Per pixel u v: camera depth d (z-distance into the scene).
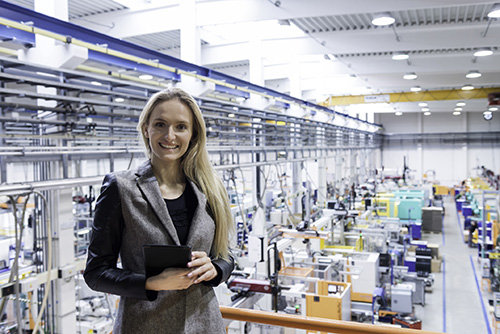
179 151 1.01
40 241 3.49
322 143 10.12
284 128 7.25
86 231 5.35
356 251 8.06
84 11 5.33
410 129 24.00
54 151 3.14
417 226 13.92
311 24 5.59
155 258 0.87
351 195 11.35
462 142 23.00
